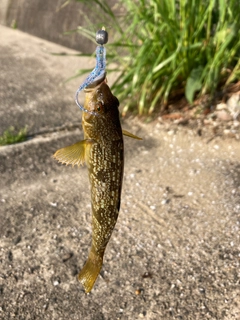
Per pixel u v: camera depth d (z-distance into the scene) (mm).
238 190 525
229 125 660
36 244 469
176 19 705
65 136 697
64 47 1087
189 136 657
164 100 713
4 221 502
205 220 488
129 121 723
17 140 675
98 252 258
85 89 223
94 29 847
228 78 712
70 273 431
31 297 405
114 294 405
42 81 896
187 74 721
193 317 374
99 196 235
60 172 604
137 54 746
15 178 588
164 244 460
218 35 663
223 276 411
